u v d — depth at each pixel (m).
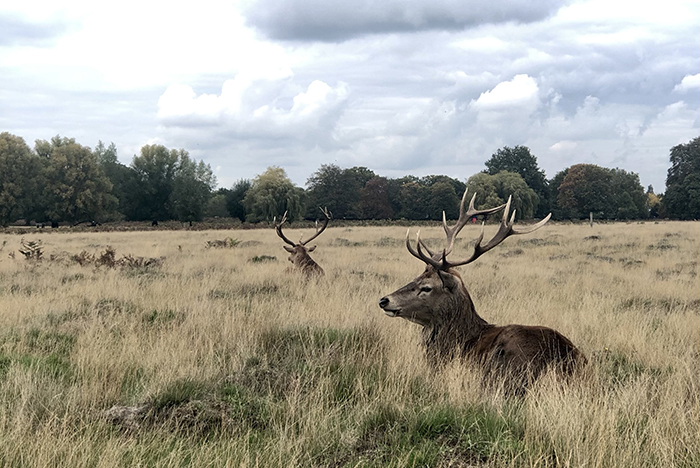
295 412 4.90
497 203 92.69
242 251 22.86
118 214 91.19
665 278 14.59
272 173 87.25
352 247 25.70
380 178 117.50
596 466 3.83
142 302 9.93
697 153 89.56
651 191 149.62
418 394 5.45
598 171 105.94
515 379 5.21
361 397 5.33
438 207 110.56
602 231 40.56
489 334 6.01
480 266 16.78
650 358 6.73
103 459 3.89
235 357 6.23
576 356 5.32
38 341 7.36
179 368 5.77
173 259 19.53
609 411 4.46
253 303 9.79
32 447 4.02
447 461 4.02
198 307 9.12
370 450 4.25
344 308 9.00
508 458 4.01
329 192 112.00
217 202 103.44
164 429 4.60
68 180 74.31
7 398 5.13
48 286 12.27
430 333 6.40
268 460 4.02
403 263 17.52
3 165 71.75
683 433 4.24
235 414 4.93
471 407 4.79
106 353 6.29
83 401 5.11
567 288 12.05
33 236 42.72
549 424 4.26
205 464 4.00
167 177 93.25
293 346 6.86
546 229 46.53
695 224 57.19
